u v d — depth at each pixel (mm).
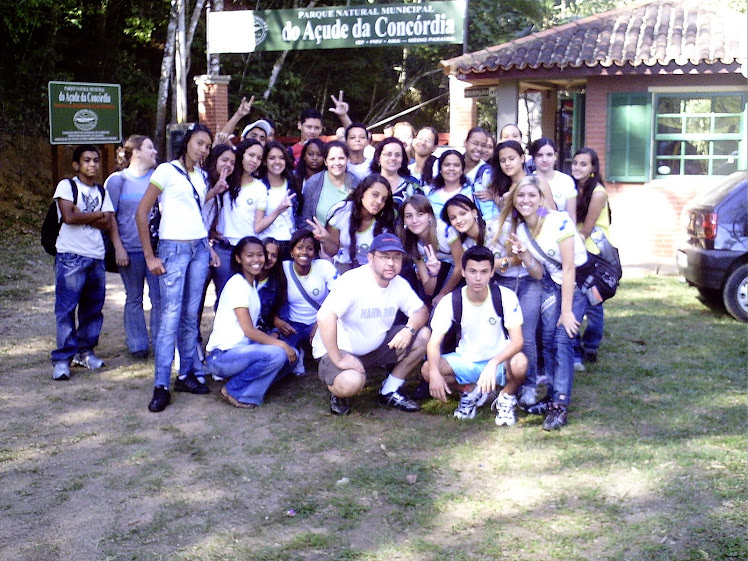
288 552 4273
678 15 14203
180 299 6383
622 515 4590
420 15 15203
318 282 6879
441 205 6711
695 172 13188
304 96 24391
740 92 12758
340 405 6188
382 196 6395
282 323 6867
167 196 6324
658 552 4199
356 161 7402
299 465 5320
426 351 6262
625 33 13703
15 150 18172
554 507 4691
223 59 21453
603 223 7148
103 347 8086
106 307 9883
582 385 6809
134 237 7422
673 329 8602
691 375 7078
